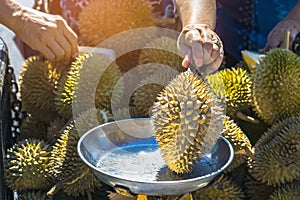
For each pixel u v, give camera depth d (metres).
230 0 2.43
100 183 1.56
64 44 1.75
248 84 1.69
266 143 1.61
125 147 1.45
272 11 2.40
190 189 1.25
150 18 1.87
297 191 1.52
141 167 1.38
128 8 1.81
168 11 2.02
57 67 1.78
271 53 1.66
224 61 1.98
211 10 1.78
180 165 1.32
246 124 1.72
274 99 1.63
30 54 2.32
